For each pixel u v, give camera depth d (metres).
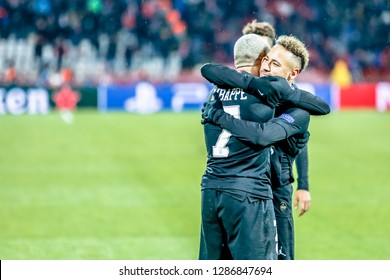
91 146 61.31
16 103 86.44
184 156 56.59
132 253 30.28
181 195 42.25
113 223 35.66
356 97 91.06
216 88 19.50
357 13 113.38
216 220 18.95
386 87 91.38
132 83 94.19
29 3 103.06
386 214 37.66
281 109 19.38
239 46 19.28
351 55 111.25
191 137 67.06
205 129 19.34
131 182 46.22
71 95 88.50
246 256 18.33
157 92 90.38
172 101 90.62
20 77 95.81
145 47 104.56
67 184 45.62
